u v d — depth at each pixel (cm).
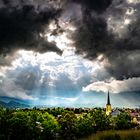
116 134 12606
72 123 12088
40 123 10500
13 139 9212
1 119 9312
